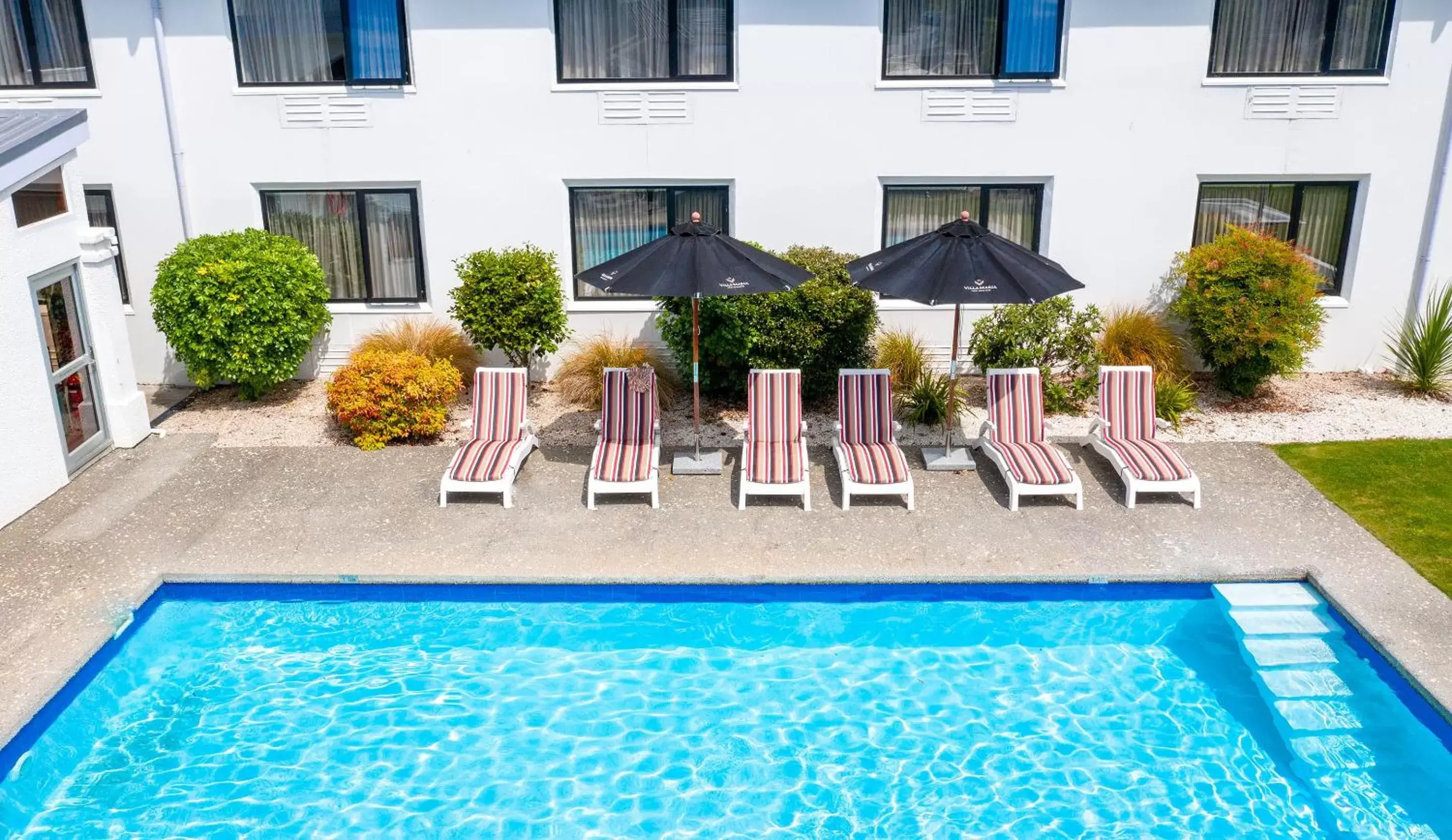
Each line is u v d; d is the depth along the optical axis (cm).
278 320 1399
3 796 794
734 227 1527
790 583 1029
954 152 1490
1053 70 1463
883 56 1462
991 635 993
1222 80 1449
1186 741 858
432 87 1459
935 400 1378
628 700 909
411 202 1527
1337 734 859
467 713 892
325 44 1456
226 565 1043
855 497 1199
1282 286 1388
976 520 1138
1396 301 1534
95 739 857
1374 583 1000
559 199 1509
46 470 1175
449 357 1495
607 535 1109
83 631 930
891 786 816
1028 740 862
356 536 1102
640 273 1113
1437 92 1443
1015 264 1149
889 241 1562
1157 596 1035
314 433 1377
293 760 838
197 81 1455
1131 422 1256
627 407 1230
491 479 1162
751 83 1459
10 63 1459
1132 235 1521
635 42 1459
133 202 1501
